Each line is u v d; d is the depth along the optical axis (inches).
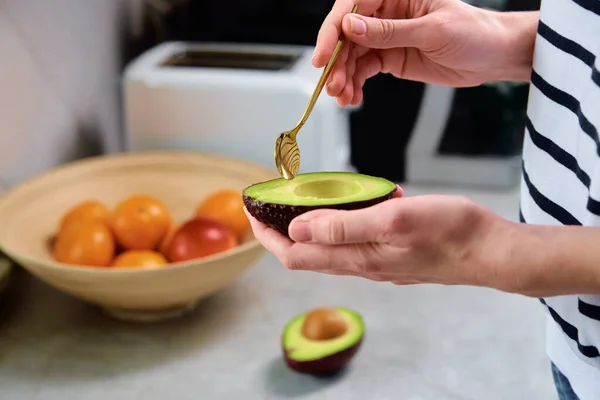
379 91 56.2
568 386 33.5
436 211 25.8
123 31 59.6
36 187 46.0
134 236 43.8
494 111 55.3
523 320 44.1
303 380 39.9
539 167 31.5
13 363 41.1
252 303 45.5
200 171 49.9
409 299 45.9
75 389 39.4
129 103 52.2
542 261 25.7
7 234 42.9
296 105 50.2
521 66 34.7
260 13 59.5
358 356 41.5
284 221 27.7
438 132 56.7
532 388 39.2
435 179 58.5
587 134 28.4
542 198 31.4
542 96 31.2
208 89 51.0
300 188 29.2
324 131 50.4
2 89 45.0
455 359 41.2
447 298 46.0
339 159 54.4
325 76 30.2
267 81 50.4
